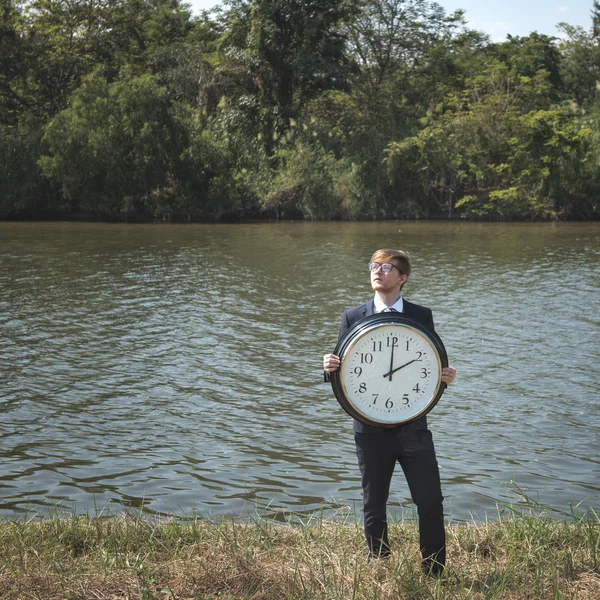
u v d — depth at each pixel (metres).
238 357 12.66
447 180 45.66
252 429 9.20
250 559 4.50
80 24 52.25
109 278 20.95
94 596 4.04
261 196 43.66
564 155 44.19
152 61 51.19
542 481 7.52
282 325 15.17
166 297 18.14
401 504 6.83
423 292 18.88
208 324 15.20
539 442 8.69
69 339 13.82
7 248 28.27
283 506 6.91
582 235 34.56
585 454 8.30
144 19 56.69
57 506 6.91
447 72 54.06
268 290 19.23
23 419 9.51
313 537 5.07
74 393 10.61
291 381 11.27
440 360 4.38
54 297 18.00
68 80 50.41
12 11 49.12
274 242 31.06
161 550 4.81
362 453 4.47
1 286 19.48
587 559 4.53
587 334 14.23
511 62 53.69
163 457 8.23
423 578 4.20
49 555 4.64
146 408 9.98
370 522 4.55
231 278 21.16
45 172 42.06
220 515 6.58
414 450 4.36
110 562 4.51
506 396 10.45
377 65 53.75
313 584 4.16
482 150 45.47
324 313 16.39
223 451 8.44
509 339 13.84
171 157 42.91
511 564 4.39
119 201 42.94
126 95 42.53
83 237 32.88
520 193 44.16
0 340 13.67
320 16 46.75
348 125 49.84
